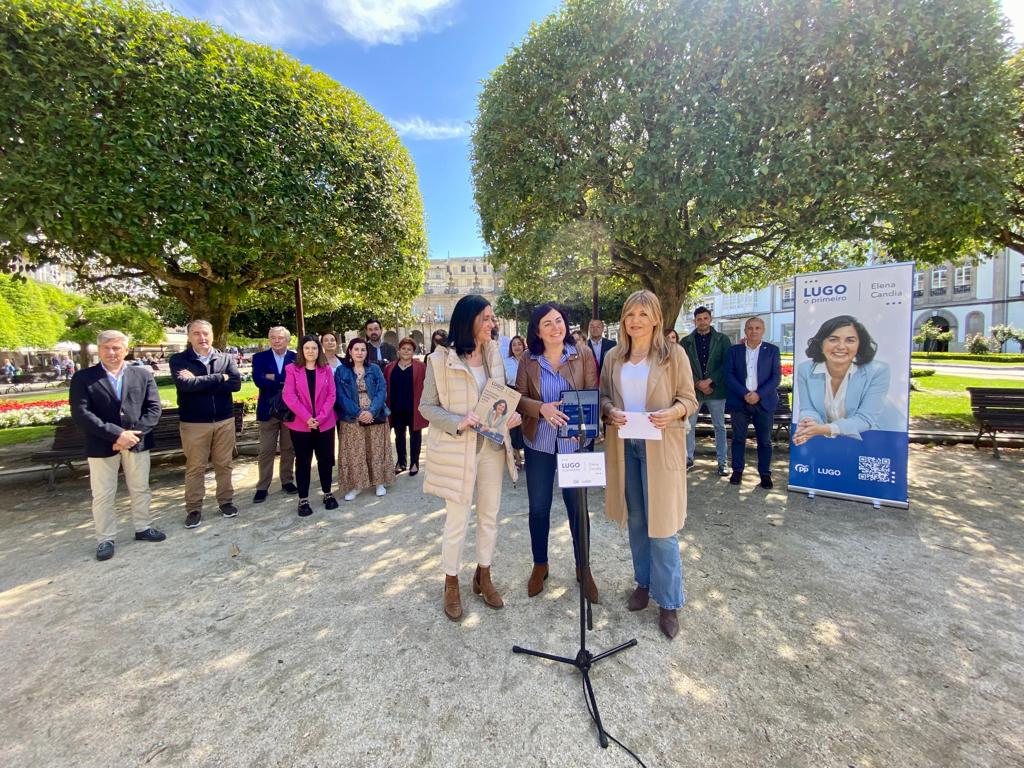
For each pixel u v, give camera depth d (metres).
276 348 5.02
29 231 4.46
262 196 5.30
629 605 2.69
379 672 2.21
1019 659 2.19
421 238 8.28
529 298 8.84
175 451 5.86
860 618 2.55
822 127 4.73
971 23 4.56
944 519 3.90
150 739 1.85
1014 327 31.42
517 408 2.76
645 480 2.53
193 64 4.93
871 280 4.14
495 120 6.50
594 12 5.62
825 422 4.45
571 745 1.78
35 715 1.98
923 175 4.84
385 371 5.87
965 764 1.65
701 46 5.09
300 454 4.30
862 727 1.82
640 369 2.54
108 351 3.58
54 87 4.32
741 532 3.73
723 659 2.25
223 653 2.38
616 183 6.09
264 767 1.71
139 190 4.61
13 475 5.68
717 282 10.77
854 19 4.54
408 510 4.49
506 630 2.52
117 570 3.33
